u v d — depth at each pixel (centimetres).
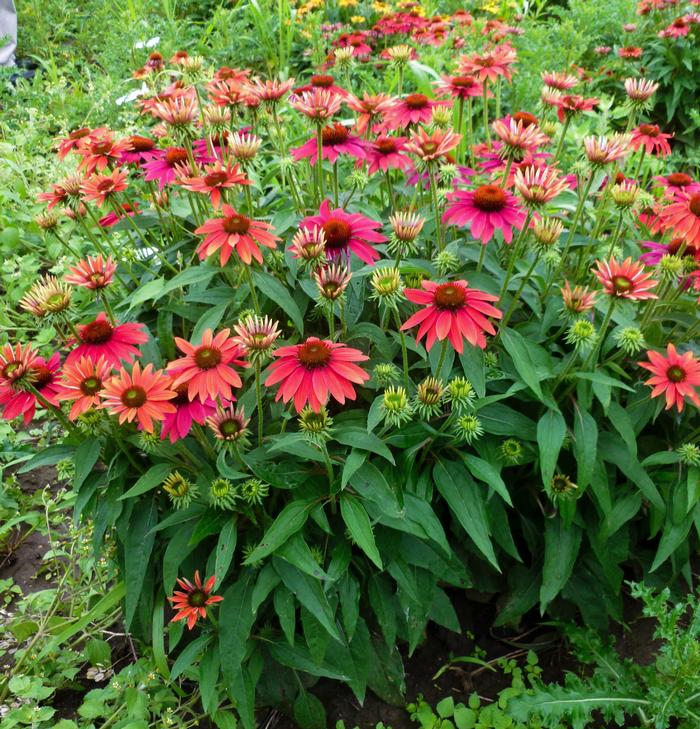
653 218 94
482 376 69
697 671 70
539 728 76
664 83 207
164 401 61
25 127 177
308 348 61
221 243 67
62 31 262
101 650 82
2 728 76
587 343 69
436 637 86
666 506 75
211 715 72
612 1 241
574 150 148
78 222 82
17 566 100
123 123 185
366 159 84
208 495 67
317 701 76
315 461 70
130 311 81
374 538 68
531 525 82
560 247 85
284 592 68
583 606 82
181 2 289
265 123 93
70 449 74
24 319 127
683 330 85
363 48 206
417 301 63
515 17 233
